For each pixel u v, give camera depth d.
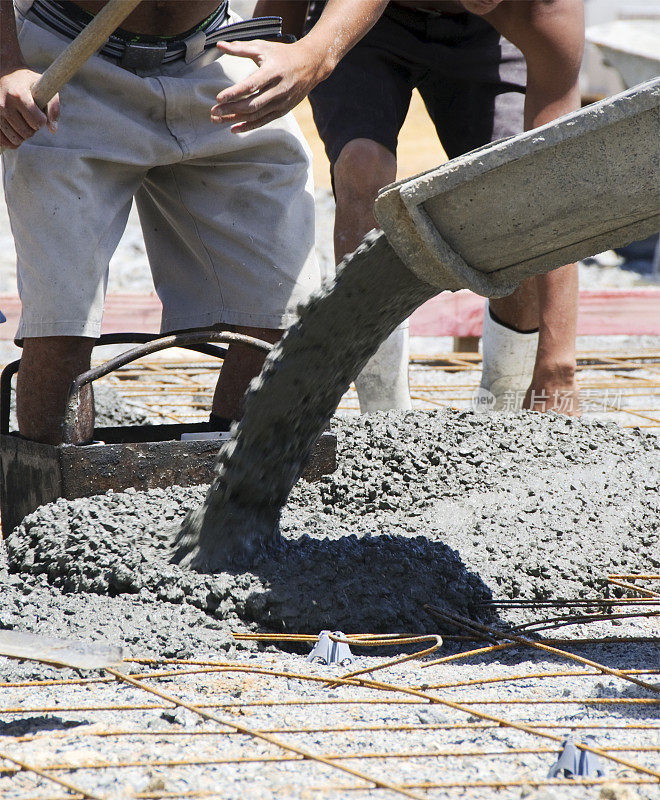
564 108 13.58
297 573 8.39
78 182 10.09
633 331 23.83
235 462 8.47
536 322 14.88
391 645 7.95
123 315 22.38
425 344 25.70
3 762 5.57
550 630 8.33
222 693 6.77
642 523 10.21
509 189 7.16
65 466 9.49
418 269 7.73
